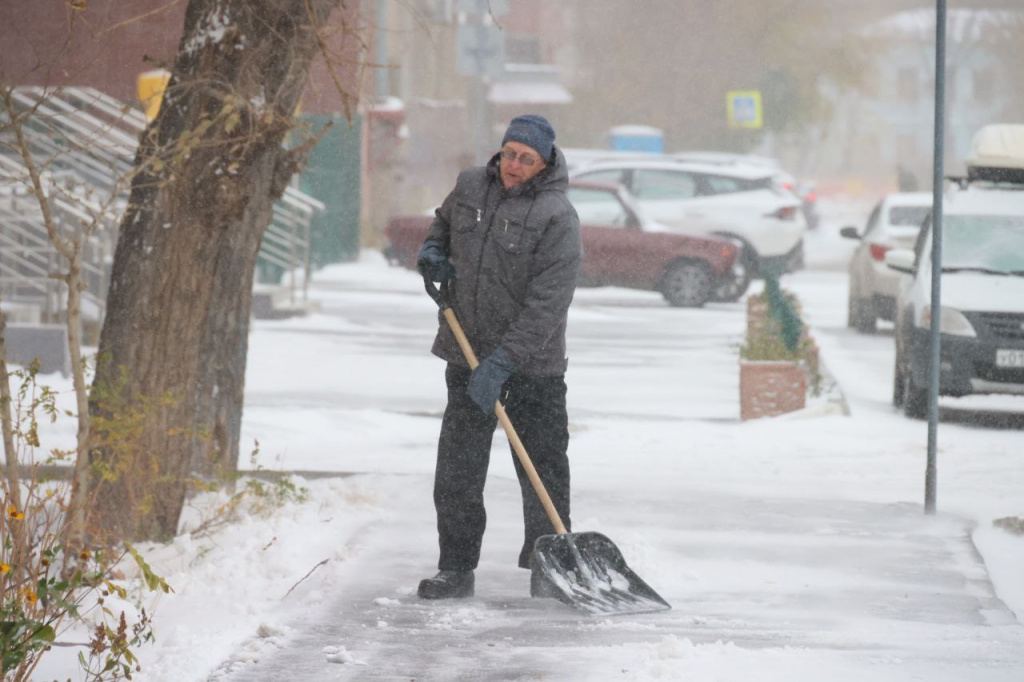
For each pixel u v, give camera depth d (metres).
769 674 16.14
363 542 22.92
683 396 47.44
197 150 21.73
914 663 16.70
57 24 31.78
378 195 118.00
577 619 18.77
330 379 49.75
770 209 90.94
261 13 21.70
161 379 22.00
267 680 15.93
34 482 18.42
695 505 27.09
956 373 41.16
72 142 20.05
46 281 50.75
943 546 23.73
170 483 22.11
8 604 14.71
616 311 80.06
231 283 25.91
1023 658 16.95
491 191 19.64
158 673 16.00
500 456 33.53
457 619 18.66
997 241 44.09
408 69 123.62
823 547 23.56
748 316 54.53
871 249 69.75
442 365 54.66
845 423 40.53
